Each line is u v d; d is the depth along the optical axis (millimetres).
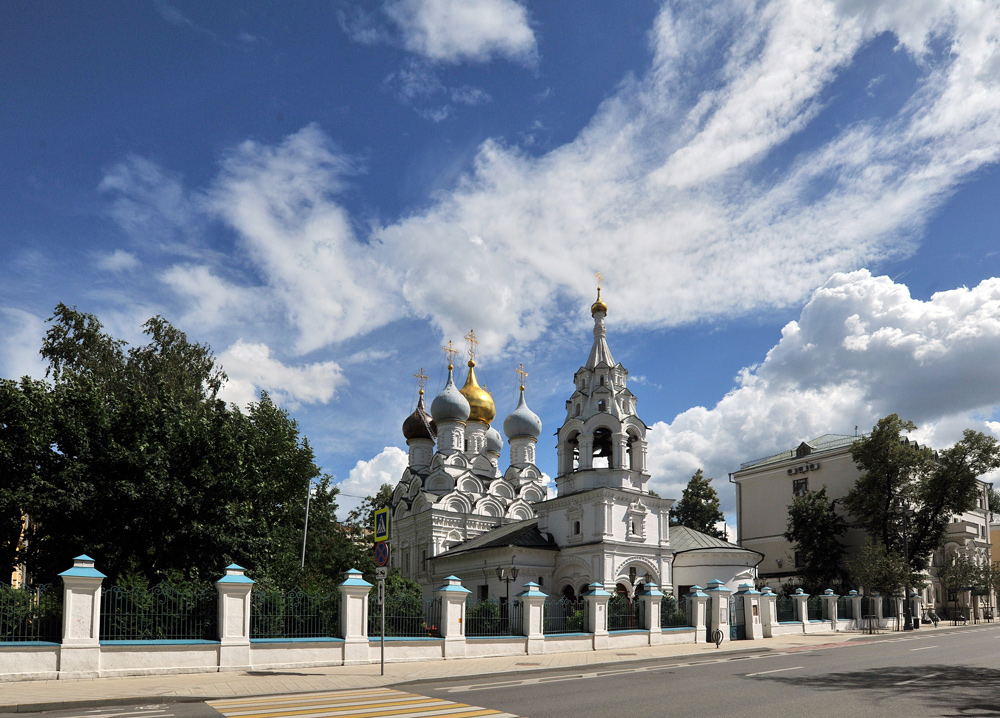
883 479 55469
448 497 60656
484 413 69250
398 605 26859
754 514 69812
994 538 85438
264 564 31375
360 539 48969
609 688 18297
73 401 30703
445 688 18891
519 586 45875
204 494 29906
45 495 27531
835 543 58375
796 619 43688
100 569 27438
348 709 15102
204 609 22594
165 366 42906
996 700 15781
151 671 20516
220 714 14609
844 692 17141
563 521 47844
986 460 54625
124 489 27734
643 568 45531
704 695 16750
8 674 18562
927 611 59000
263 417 43781
